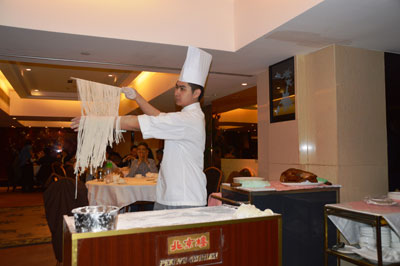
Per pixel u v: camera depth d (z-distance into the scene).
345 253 2.21
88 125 1.20
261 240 1.23
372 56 3.26
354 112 3.14
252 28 3.00
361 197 3.12
